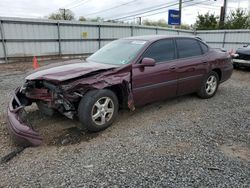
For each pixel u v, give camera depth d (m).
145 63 3.86
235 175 2.52
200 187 2.31
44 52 14.48
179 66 4.58
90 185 2.34
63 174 2.52
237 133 3.64
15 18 12.77
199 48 5.21
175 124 3.96
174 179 2.44
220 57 5.57
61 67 3.75
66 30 15.08
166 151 3.03
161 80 4.30
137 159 2.82
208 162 2.78
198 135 3.54
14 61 13.31
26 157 2.87
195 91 5.27
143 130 3.69
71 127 3.76
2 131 3.61
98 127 3.55
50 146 3.15
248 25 26.55
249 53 9.80
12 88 6.66
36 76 3.43
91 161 2.78
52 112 3.65
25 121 3.32
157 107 4.84
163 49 4.44
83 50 16.22
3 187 2.31
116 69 3.68
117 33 17.52
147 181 2.40
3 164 2.72
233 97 5.80
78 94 3.35
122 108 4.29
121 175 2.50
